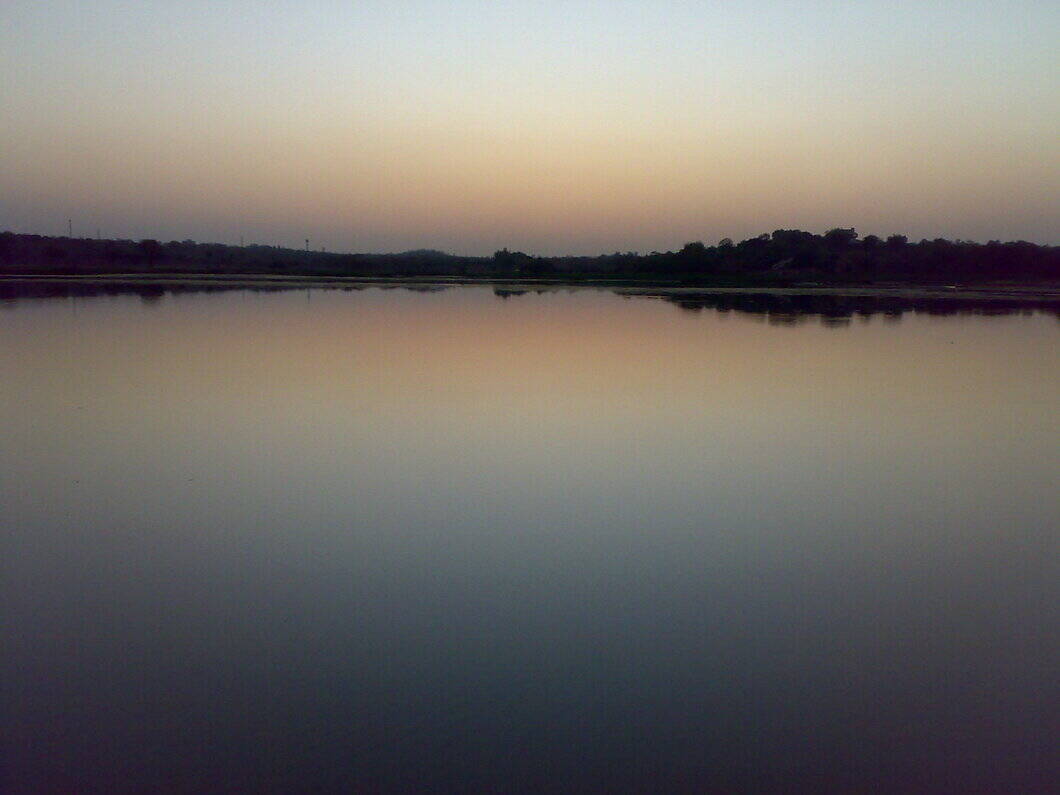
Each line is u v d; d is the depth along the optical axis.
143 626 3.80
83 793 2.71
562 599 4.11
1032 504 5.63
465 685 3.33
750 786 2.74
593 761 2.86
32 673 3.40
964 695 3.29
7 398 9.05
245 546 4.77
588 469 6.38
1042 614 4.00
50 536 4.92
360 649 3.60
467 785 2.74
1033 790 2.74
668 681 3.37
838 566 4.55
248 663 3.49
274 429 7.61
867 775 2.81
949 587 4.30
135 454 6.74
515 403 8.88
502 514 5.35
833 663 3.52
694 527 5.15
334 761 2.85
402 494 5.75
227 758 2.88
